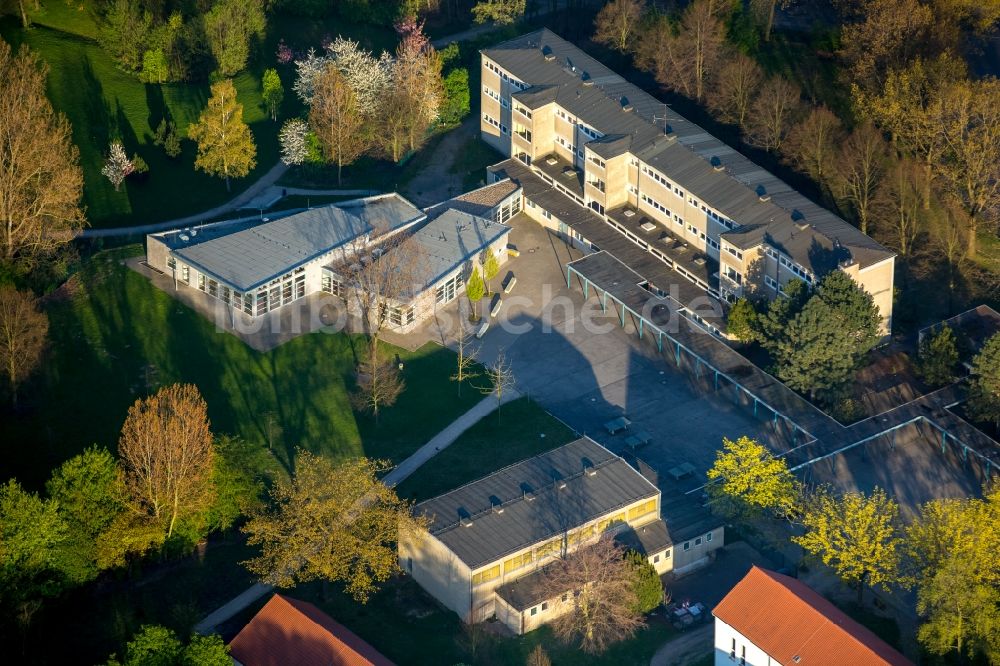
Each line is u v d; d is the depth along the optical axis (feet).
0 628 634.43
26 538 637.30
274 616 632.38
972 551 638.12
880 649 613.11
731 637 632.79
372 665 608.60
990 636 627.87
